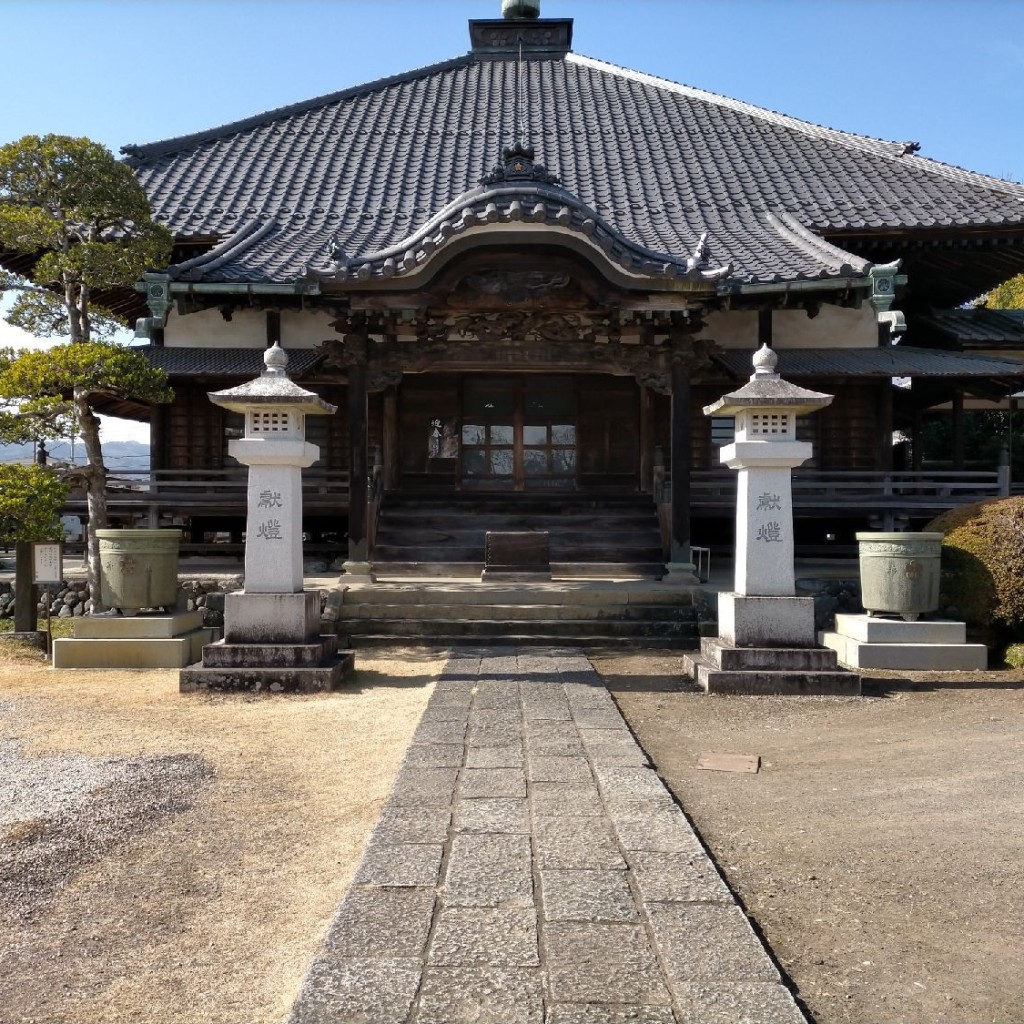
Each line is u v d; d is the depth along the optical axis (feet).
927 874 13.88
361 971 10.23
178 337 53.21
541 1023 9.23
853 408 52.95
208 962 11.32
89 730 22.53
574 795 16.71
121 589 31.99
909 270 57.62
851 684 26.86
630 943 10.98
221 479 52.44
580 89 80.59
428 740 20.72
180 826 15.87
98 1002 10.48
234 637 28.19
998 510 34.04
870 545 32.30
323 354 42.93
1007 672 30.40
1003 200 55.98
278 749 20.76
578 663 30.83
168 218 55.88
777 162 66.13
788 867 14.11
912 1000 10.34
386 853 13.79
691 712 24.75
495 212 37.63
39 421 33.94
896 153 65.62
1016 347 54.60
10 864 14.17
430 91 79.71
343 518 54.70
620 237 40.32
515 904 12.02
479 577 43.98
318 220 56.95
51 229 35.50
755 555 28.58
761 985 10.02
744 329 53.78
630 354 43.19
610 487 55.77
